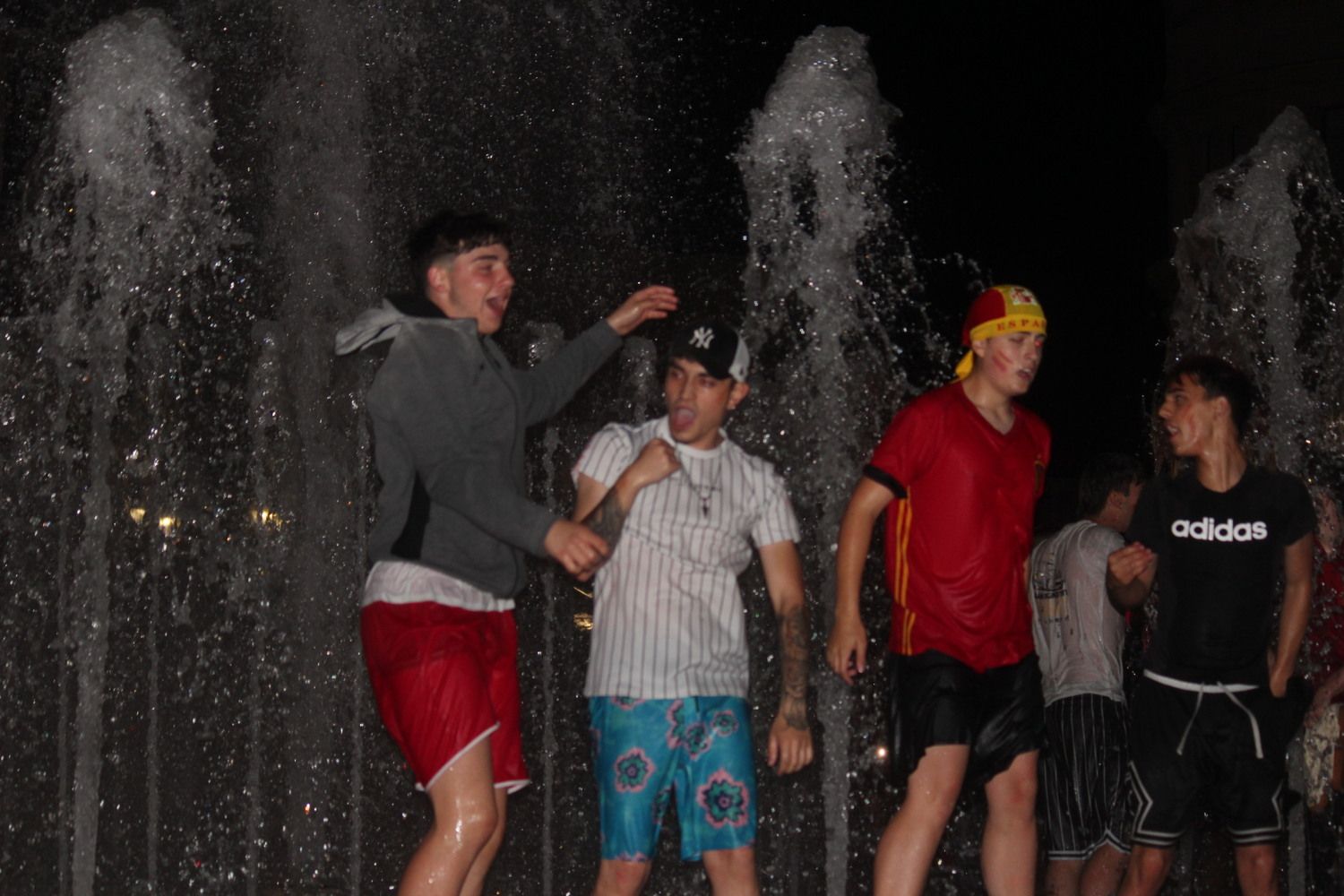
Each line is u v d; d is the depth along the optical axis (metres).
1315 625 5.07
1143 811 4.27
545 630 5.86
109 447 6.12
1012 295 3.98
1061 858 4.70
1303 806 4.97
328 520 5.95
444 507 3.52
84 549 5.94
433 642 3.45
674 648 3.59
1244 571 4.18
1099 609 4.71
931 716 3.87
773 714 5.48
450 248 3.64
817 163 5.62
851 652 3.91
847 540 3.94
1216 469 4.22
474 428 3.46
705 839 3.60
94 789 5.25
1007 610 3.93
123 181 6.41
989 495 3.89
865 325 5.53
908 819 3.88
